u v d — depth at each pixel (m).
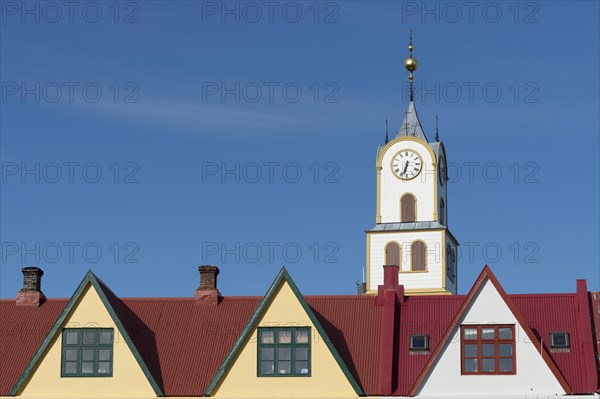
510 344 76.25
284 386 77.00
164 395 77.81
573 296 80.19
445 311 80.62
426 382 76.19
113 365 77.94
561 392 75.31
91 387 77.75
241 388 77.06
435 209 155.75
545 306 79.88
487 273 77.06
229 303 83.50
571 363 76.75
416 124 160.25
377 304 81.69
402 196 156.88
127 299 83.69
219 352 80.25
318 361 77.06
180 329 81.88
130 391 77.62
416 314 80.62
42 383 77.81
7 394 78.06
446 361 76.44
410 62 162.50
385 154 158.38
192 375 79.00
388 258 154.25
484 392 75.81
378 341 79.56
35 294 84.31
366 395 76.62
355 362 78.56
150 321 82.25
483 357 76.25
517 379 75.75
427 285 152.38
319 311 81.62
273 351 77.44
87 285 79.00
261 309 77.62
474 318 76.62
